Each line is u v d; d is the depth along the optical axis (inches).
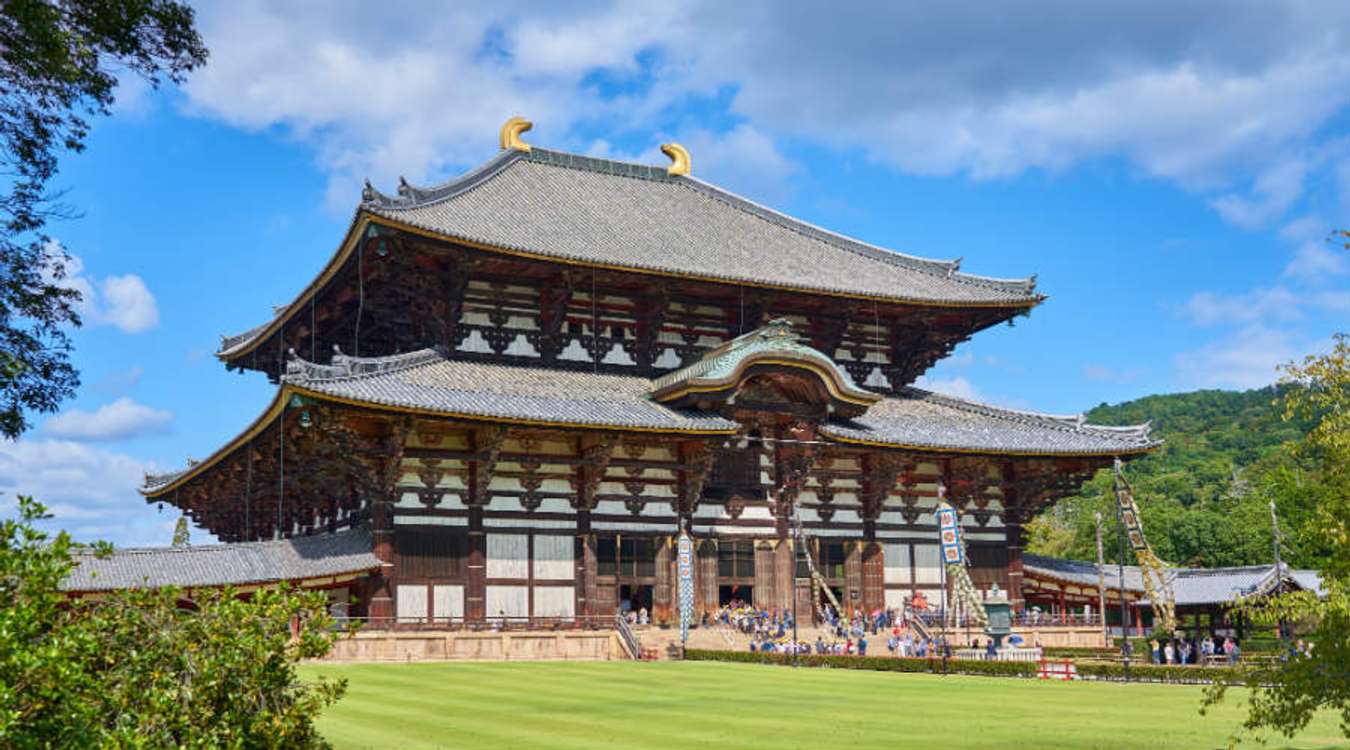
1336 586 911.7
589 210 3358.8
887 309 3383.4
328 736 1238.9
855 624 2982.3
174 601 792.9
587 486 2819.9
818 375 2979.8
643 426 2716.5
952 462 3294.8
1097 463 3356.3
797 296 3240.7
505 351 2972.4
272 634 797.9
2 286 1085.1
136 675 749.9
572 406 2760.8
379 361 2662.4
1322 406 973.8
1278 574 2783.0
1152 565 2716.5
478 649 2482.8
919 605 3157.0
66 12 1086.4
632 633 2625.5
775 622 2967.5
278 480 3063.5
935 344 3543.3
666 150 3897.6
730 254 3336.6
